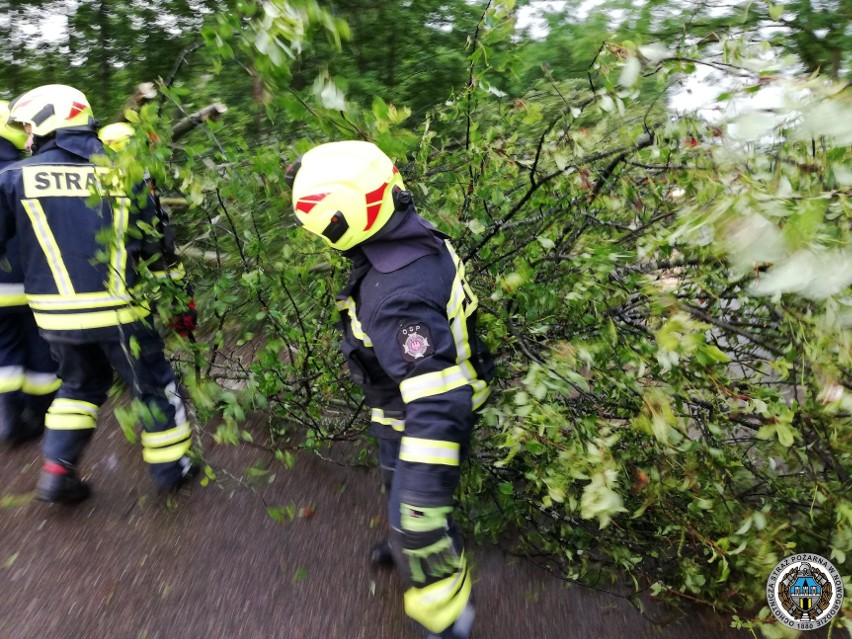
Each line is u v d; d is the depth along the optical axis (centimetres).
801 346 187
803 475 262
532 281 251
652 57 216
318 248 281
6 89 698
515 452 212
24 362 313
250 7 191
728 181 181
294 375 321
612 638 236
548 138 256
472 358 211
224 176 263
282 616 236
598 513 195
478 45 253
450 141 314
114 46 725
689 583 231
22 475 298
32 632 221
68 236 243
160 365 277
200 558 259
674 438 223
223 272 313
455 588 196
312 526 282
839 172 166
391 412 209
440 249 188
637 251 228
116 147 303
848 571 229
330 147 188
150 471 289
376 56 768
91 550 258
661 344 188
